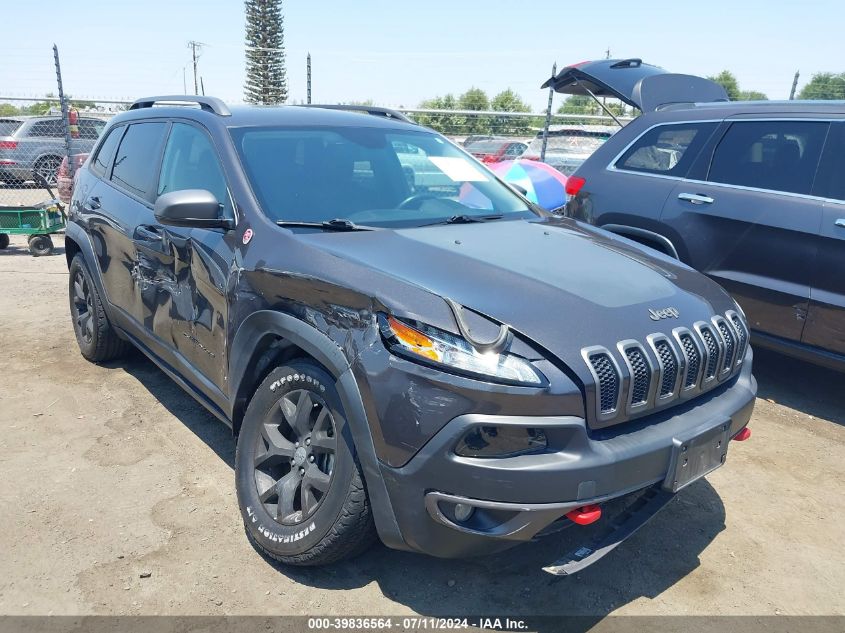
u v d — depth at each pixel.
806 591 2.70
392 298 2.30
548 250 2.97
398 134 3.82
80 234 4.55
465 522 2.22
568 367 2.20
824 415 4.36
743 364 2.90
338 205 3.15
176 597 2.54
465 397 2.12
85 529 2.94
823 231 4.07
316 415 2.63
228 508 3.13
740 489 3.46
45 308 6.35
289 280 2.63
